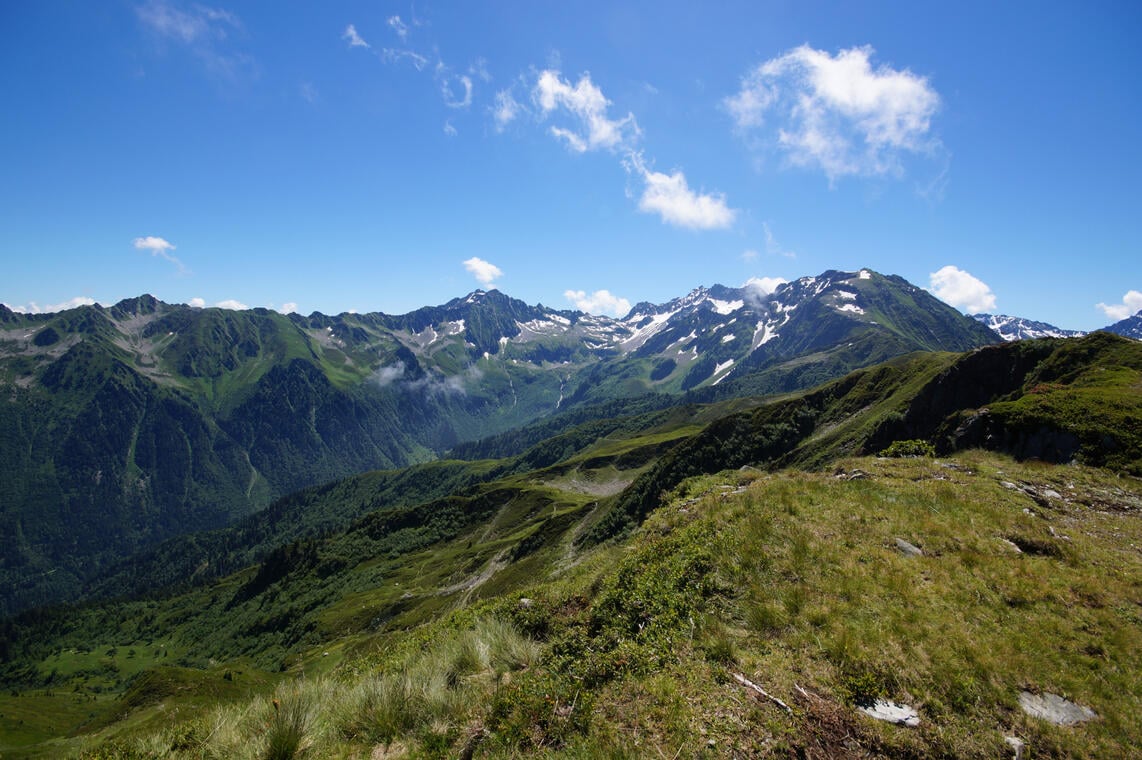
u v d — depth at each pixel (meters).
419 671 10.62
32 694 155.25
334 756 8.58
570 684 9.13
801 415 137.50
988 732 8.18
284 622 168.50
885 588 11.69
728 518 15.87
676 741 7.45
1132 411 33.31
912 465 22.38
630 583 13.18
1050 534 15.20
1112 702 8.84
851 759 7.55
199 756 9.11
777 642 10.15
